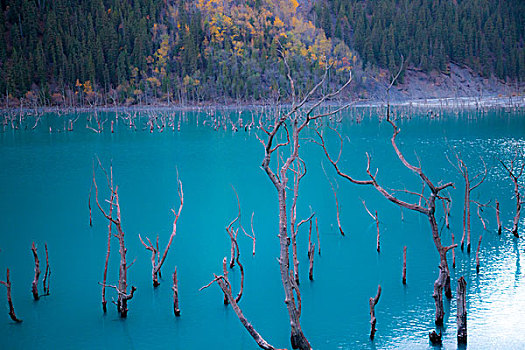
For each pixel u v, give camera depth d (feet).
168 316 90.12
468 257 113.70
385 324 85.61
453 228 134.62
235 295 98.53
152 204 167.73
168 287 101.96
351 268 110.11
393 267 110.22
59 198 177.37
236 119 535.19
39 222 147.95
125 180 208.44
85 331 84.69
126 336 83.41
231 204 165.89
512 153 260.42
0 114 577.02
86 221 148.87
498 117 504.02
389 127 424.87
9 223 146.92
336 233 134.41
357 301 94.38
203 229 140.05
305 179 200.85
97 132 408.46
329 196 172.76
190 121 514.68
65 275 107.55
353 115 564.30
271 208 160.15
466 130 385.91
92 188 193.98
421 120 487.20
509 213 145.28
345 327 85.05
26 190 190.60
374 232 134.62
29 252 122.21
